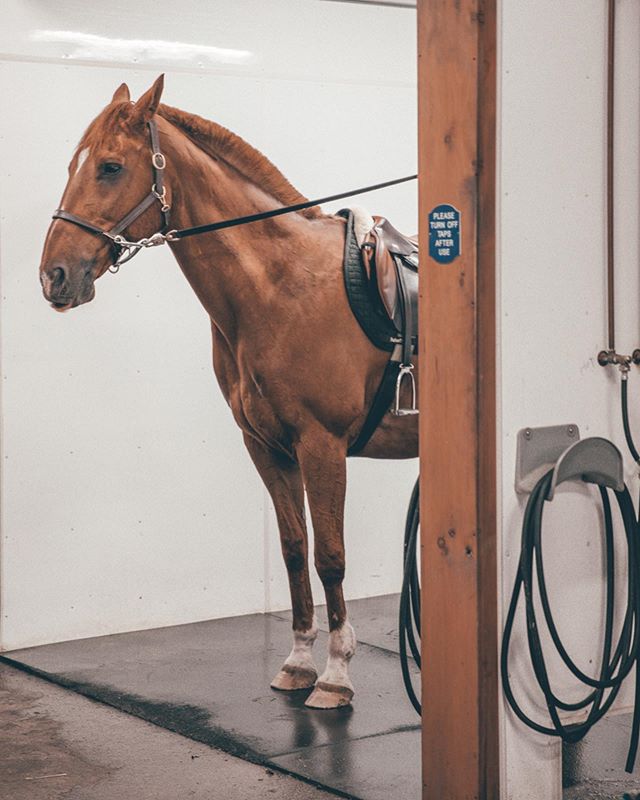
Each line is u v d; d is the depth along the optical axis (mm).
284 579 6371
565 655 3252
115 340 5883
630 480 3529
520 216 3264
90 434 5836
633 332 3529
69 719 4570
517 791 3340
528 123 3260
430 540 3350
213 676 5102
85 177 4469
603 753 4051
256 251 4547
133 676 5125
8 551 5656
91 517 5848
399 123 6582
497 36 3168
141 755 4152
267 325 4523
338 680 4641
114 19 5816
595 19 3381
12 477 5660
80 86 5750
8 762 4102
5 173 5598
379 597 6543
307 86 6316
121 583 5934
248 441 4828
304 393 4527
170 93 5977
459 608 3279
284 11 6227
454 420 3271
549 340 3346
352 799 3701
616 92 3428
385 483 6566
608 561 3453
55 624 5777
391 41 6527
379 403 4707
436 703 3354
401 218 6629
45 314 5715
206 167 4578
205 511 6141
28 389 5684
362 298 4594
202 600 6152
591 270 3424
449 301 3270
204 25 6031
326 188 6402
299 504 4887
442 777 3350
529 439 3299
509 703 3275
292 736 4285
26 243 5660
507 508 3281
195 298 6074
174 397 6039
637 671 3518
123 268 5898
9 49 5586
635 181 3492
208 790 3816
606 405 3480
